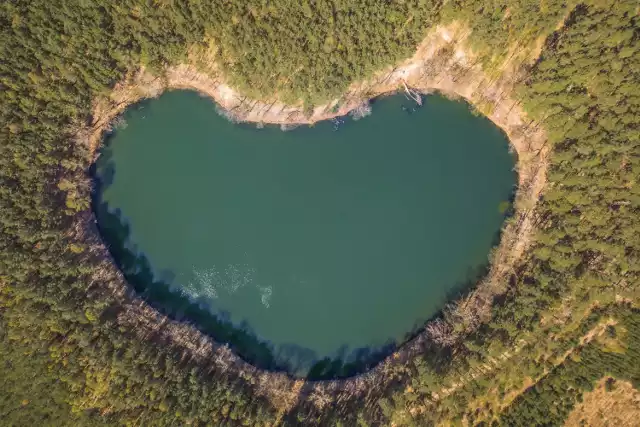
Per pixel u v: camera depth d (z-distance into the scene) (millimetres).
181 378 67250
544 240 68938
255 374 71750
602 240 66188
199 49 71938
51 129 71000
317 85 70188
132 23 69188
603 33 63031
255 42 67938
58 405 65500
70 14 67000
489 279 71938
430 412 66938
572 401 66000
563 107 68188
